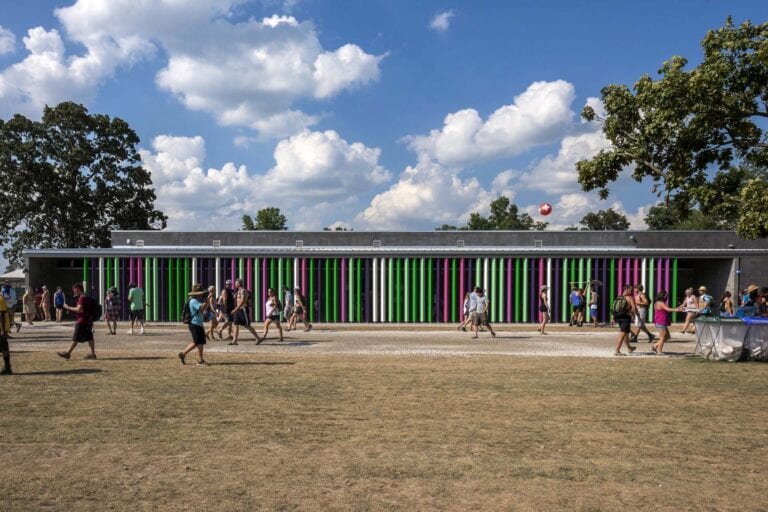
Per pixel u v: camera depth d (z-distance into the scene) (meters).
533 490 5.50
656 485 5.66
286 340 19.58
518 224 62.38
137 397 9.61
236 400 9.41
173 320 30.55
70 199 45.88
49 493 5.34
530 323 29.83
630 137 15.60
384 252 30.33
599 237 33.25
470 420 8.18
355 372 12.32
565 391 10.31
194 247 32.47
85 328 14.15
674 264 30.25
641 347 17.88
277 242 33.72
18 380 11.19
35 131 45.38
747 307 17.56
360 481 5.70
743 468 6.19
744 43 13.52
